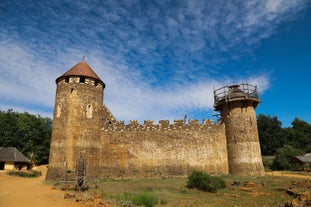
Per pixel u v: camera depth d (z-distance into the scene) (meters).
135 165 29.11
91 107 28.66
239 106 30.45
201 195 18.59
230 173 29.64
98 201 13.54
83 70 29.45
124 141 29.77
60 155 26.19
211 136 30.81
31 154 54.16
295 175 30.64
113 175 28.53
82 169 21.25
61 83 28.95
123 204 13.05
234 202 15.80
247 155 28.84
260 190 20.47
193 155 29.92
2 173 35.59
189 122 31.02
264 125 60.75
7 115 58.28
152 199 14.30
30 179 31.00
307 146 59.31
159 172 29.02
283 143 60.00
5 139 54.44
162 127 30.61
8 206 12.35
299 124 68.19
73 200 14.28
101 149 29.19
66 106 27.75
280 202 15.43
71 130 26.89
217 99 32.34
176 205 14.44
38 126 62.28
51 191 18.30
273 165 43.62
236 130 29.97
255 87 31.03
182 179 27.14
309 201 13.99
